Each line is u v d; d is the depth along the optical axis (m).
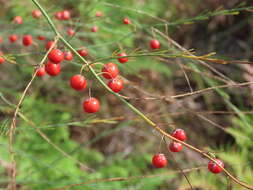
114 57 0.32
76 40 0.46
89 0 0.53
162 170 0.55
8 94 0.55
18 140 0.54
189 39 0.77
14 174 0.29
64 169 0.51
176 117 0.60
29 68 0.54
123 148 0.63
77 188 0.48
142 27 0.43
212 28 0.77
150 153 0.61
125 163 0.57
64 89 0.62
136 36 0.57
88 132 0.65
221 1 0.75
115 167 0.55
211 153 0.31
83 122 0.40
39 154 0.54
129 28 0.59
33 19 0.46
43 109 0.57
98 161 0.58
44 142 0.55
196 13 0.76
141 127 0.63
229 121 0.63
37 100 0.59
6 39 0.54
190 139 0.61
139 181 0.52
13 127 0.31
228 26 0.77
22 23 0.45
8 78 0.58
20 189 0.48
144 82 0.67
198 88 0.69
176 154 0.60
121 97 0.32
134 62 0.62
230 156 0.53
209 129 0.63
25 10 0.57
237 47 0.75
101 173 0.54
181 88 0.70
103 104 0.64
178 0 0.74
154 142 0.62
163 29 0.48
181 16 0.74
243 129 0.57
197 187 0.52
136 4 0.65
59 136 0.57
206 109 0.64
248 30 0.77
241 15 0.77
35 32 0.46
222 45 0.76
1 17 0.56
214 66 0.68
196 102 0.67
